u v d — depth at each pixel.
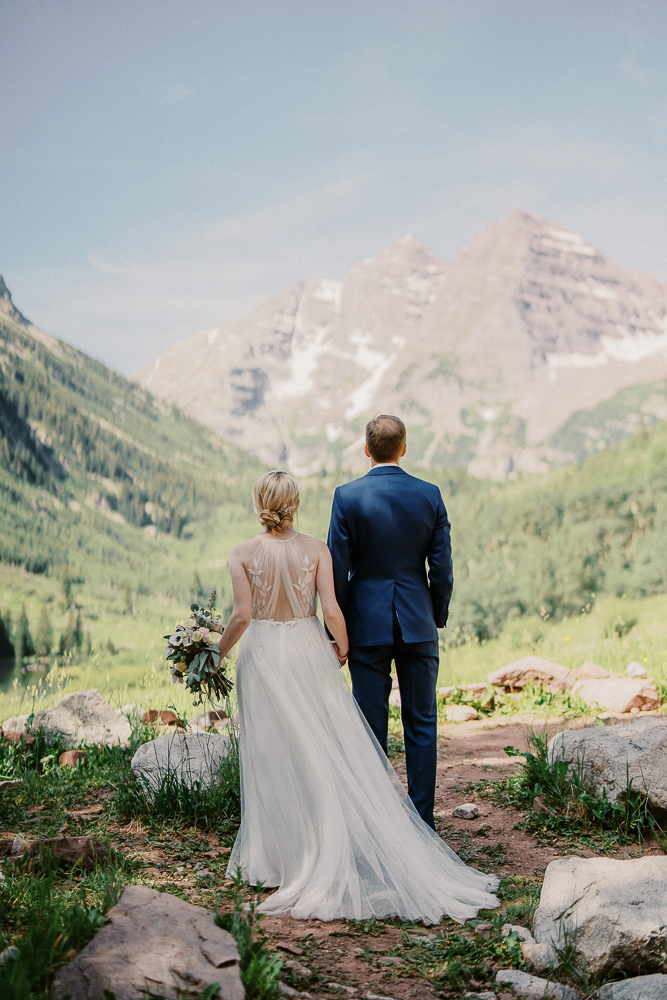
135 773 4.71
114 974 2.25
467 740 6.71
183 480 161.75
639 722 4.64
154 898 2.68
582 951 2.62
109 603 97.12
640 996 2.38
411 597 3.96
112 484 149.50
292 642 3.70
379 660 3.96
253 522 156.00
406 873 3.27
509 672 8.40
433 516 4.06
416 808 3.90
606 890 2.78
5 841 3.84
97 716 6.76
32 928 2.44
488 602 54.44
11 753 5.86
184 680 3.89
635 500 58.72
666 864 2.84
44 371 167.88
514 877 3.54
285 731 3.52
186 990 2.22
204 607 3.91
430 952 2.83
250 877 3.43
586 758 4.44
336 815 3.37
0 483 118.88
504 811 4.57
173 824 4.19
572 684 8.18
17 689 8.52
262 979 2.37
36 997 2.19
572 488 67.50
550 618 52.81
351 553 4.06
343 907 3.17
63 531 121.44
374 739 3.73
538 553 57.34
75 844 3.50
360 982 2.60
